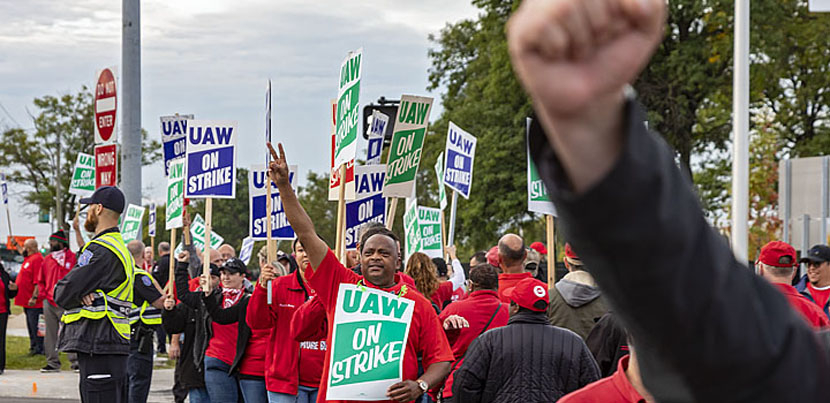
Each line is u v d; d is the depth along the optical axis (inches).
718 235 28.4
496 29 1310.3
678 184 26.2
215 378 353.1
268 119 305.7
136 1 533.0
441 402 280.2
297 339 246.1
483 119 1334.9
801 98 1237.1
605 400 82.9
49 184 1856.5
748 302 28.4
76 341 303.0
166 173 490.3
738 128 515.8
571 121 23.9
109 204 312.5
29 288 682.8
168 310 370.6
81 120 1845.5
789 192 500.7
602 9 22.5
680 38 1221.1
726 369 28.1
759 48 1162.6
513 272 294.0
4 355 647.1
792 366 29.2
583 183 24.5
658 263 25.5
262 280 297.1
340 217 287.0
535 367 214.7
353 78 286.7
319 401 215.5
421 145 372.5
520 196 1263.5
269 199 319.0
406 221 582.2
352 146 282.0
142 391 428.5
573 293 265.9
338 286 216.4
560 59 23.0
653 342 27.6
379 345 211.5
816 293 347.9
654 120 1169.4
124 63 533.3
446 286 438.9
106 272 305.0
